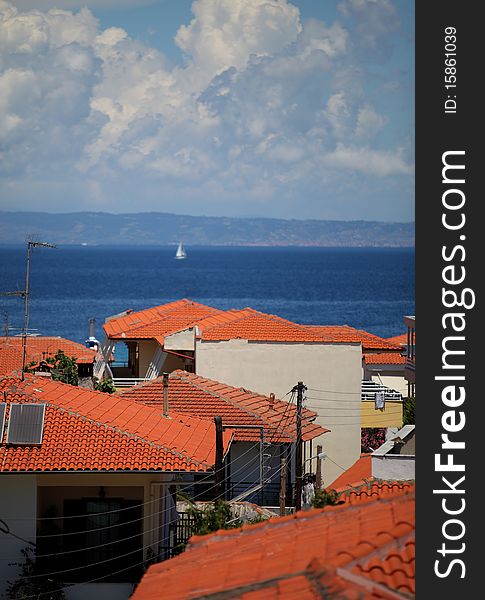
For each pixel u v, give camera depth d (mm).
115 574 95188
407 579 41469
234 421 127125
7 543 94188
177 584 48375
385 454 93562
